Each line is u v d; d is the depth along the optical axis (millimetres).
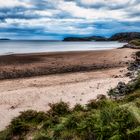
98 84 15047
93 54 37688
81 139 5312
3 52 44844
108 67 23453
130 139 4699
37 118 7449
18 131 6570
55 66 23750
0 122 9000
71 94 12875
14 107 10938
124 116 5273
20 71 20844
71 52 43438
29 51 49375
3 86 15406
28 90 14062
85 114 6438
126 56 32125
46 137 5742
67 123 5996
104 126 5145
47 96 12641
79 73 20312
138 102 6750
